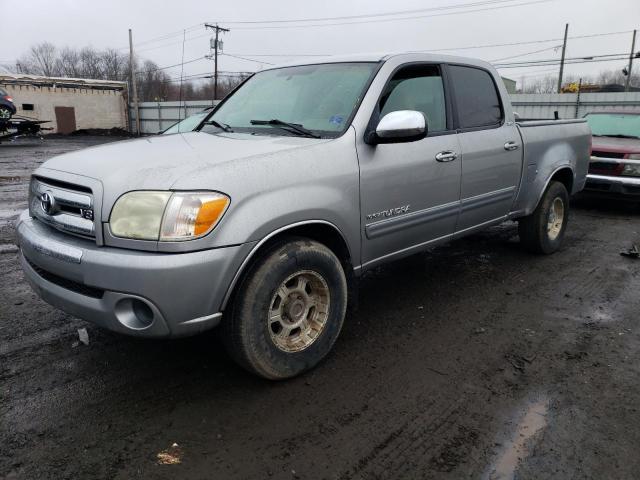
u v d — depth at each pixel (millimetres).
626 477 2309
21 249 3131
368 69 3666
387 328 3846
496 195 4551
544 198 5406
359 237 3334
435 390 3006
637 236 6836
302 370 3088
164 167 2672
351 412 2785
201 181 2568
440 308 4238
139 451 2465
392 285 4797
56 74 79938
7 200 9148
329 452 2471
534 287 4746
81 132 40781
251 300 2773
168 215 2486
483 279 4961
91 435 2576
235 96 4289
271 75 4258
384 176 3402
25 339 3592
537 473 2336
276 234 2818
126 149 3125
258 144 3123
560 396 2951
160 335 2576
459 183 4059
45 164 3170
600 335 3754
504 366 3291
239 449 2486
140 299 2482
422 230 3840
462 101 4238
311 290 3146
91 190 2633
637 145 8461
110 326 2611
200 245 2525
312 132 3379
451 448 2500
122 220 2531
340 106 3484
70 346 3496
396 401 2891
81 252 2602
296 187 2904
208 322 2654
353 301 3471
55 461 2391
